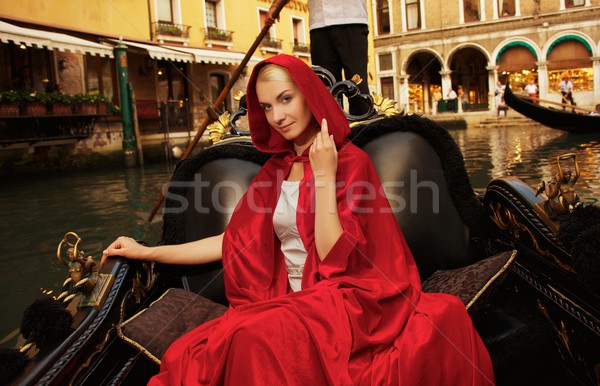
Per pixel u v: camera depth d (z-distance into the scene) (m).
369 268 1.29
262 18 19.50
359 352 1.08
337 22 2.45
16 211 5.77
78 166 12.03
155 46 14.38
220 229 1.64
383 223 1.35
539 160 7.45
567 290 1.23
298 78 1.36
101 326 1.12
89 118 12.34
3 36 9.86
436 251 1.56
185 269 1.61
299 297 1.16
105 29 13.98
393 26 27.22
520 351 1.30
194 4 16.91
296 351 1.03
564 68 24.61
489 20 25.33
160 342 1.22
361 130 1.66
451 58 26.36
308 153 1.47
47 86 12.76
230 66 18.12
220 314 1.41
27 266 3.45
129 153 11.60
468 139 13.22
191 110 16.72
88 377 1.06
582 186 4.81
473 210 1.58
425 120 1.63
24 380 0.86
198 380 1.04
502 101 21.66
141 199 6.36
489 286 1.29
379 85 28.02
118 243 1.39
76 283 1.15
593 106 24.08
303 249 1.42
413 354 1.05
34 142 11.24
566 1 24.00
